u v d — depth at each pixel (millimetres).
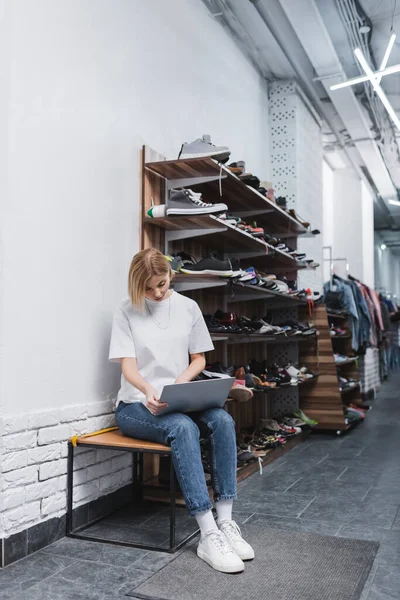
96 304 2713
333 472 3697
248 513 2787
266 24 4594
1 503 2107
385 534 2473
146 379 2541
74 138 2580
